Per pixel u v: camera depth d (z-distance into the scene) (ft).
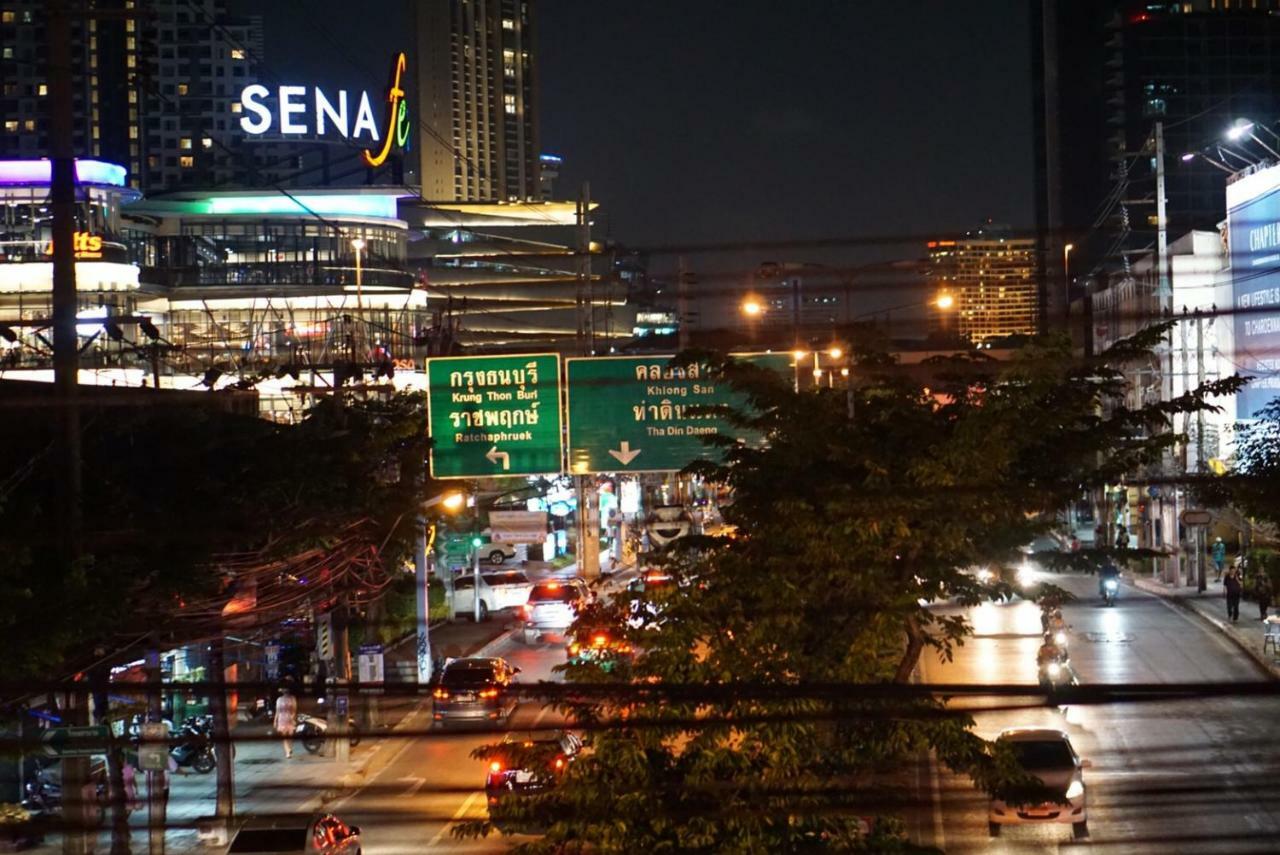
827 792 65.00
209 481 91.25
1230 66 463.42
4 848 93.15
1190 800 94.84
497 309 372.17
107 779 98.99
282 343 261.03
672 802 65.31
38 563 73.67
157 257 401.90
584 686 54.24
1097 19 483.92
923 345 111.04
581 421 120.26
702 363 98.73
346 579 120.47
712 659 67.77
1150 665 144.56
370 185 428.56
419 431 130.31
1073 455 77.71
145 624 83.15
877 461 76.28
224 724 102.42
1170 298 191.62
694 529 134.41
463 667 132.16
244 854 81.51
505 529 202.28
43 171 319.68
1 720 69.82
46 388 98.73
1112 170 477.36
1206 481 122.01
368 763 122.93
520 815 65.57
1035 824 85.66
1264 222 201.26
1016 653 152.05
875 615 69.97
